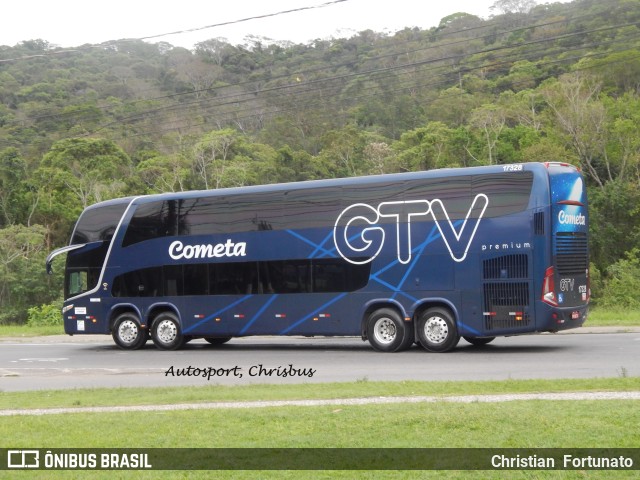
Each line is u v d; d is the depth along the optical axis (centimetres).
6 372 2611
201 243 3131
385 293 2780
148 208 3275
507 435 1205
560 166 2644
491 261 2622
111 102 12256
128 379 2323
